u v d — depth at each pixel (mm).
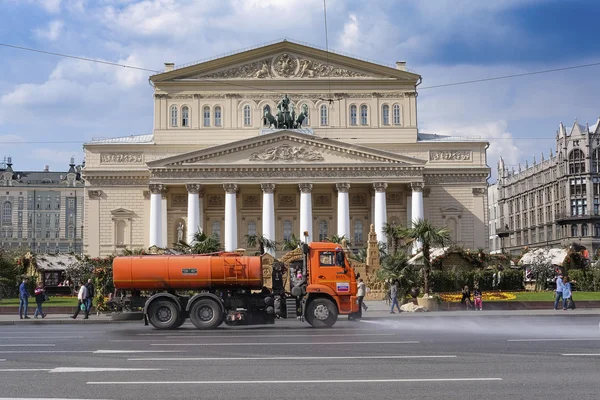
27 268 81562
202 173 104688
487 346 27328
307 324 43594
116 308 42062
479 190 112500
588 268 78500
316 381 19031
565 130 152750
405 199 110750
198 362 23094
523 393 17141
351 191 111938
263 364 22453
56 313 57969
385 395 17047
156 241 103500
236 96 113125
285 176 105062
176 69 112375
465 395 16953
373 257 74312
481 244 111500
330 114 113375
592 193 148000
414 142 112625
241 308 40250
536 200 167875
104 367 22109
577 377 19422
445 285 71875
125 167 111438
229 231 104062
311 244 40938
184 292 41406
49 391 17812
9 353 26344
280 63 113875
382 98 114000
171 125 112562
